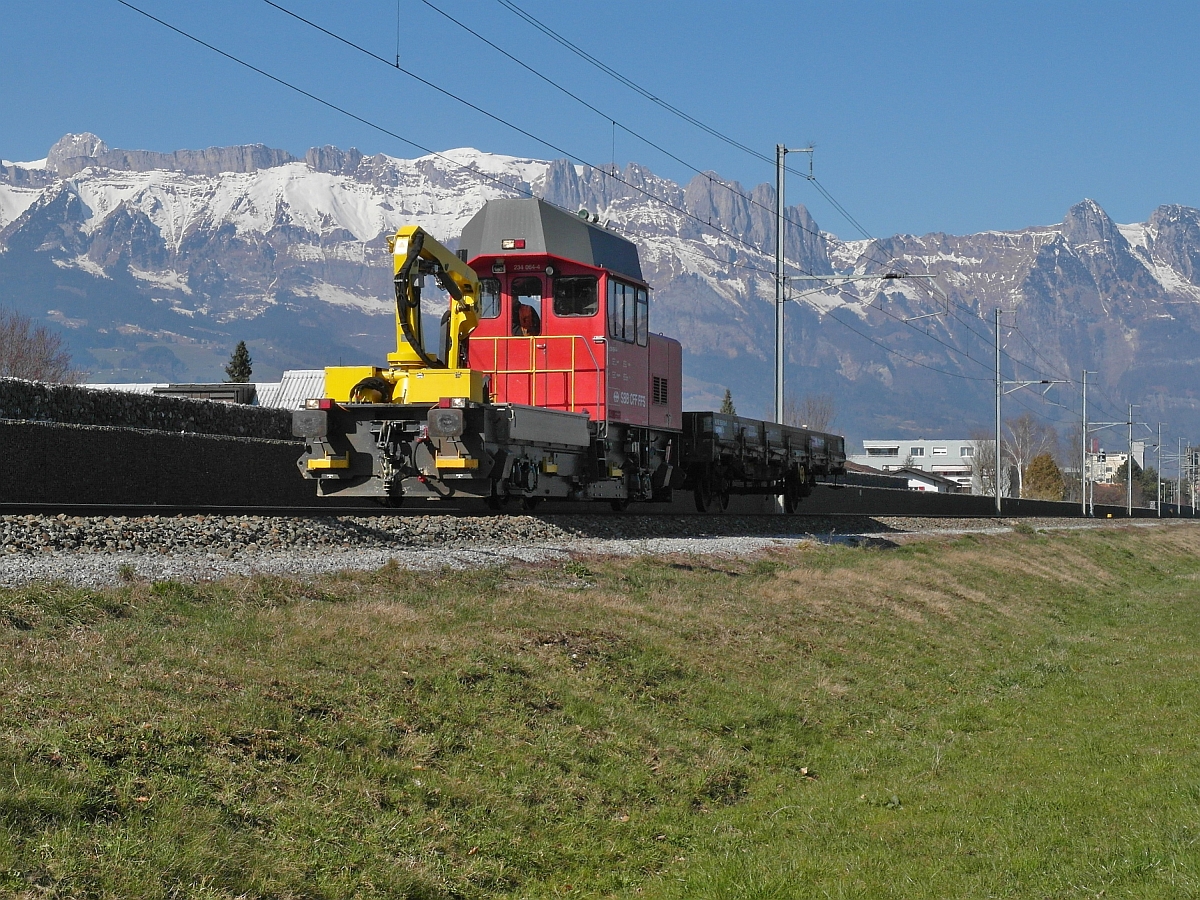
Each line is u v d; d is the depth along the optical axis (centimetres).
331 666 1030
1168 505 13275
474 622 1285
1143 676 1884
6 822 654
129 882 638
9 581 1102
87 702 820
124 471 2156
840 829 965
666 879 849
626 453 2522
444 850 812
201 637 1031
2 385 2139
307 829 766
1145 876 767
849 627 1886
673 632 1505
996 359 6638
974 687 1758
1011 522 5416
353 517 1842
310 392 5147
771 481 3812
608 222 2605
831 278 4084
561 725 1079
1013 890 764
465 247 2464
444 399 1875
